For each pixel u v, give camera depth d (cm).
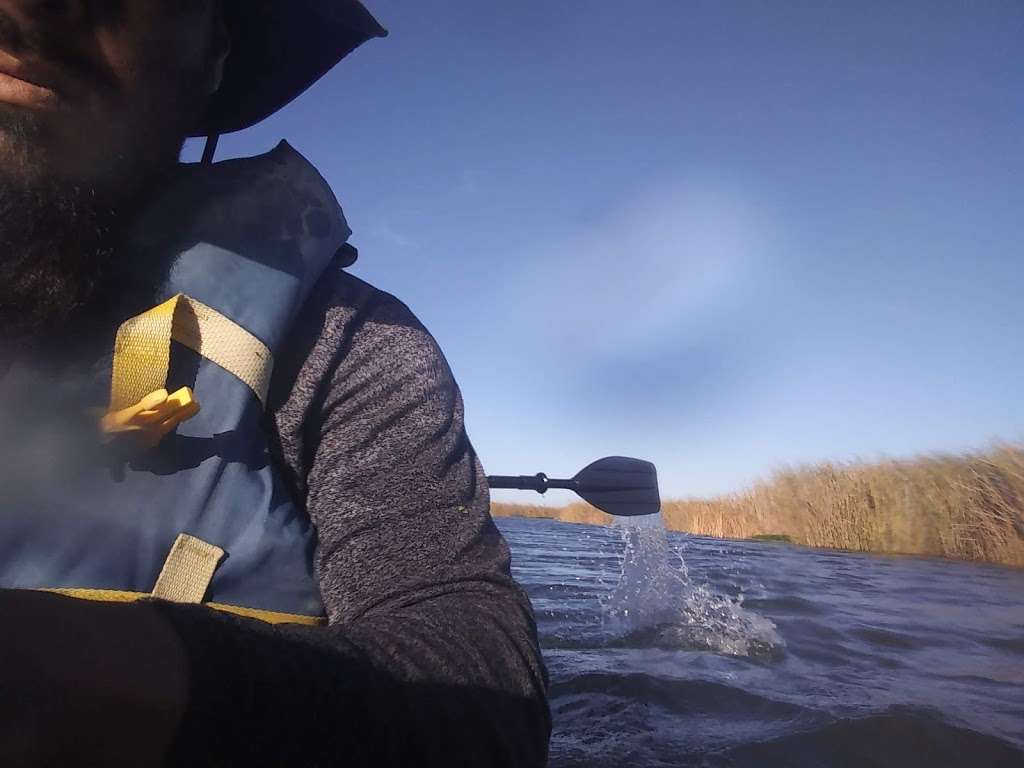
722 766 206
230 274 96
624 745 222
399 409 101
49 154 85
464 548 91
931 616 506
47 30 83
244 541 87
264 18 133
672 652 359
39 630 44
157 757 48
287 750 54
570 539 1469
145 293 93
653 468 251
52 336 86
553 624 423
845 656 362
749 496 1744
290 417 99
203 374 90
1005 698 287
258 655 55
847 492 1470
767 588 632
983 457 1268
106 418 80
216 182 104
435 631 75
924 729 236
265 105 146
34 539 77
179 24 95
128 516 81
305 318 104
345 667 61
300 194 110
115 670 45
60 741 42
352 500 94
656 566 586
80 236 87
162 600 55
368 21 137
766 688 291
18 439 79
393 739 61
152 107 95
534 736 75
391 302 115
